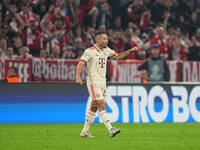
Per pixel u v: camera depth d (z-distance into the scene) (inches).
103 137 1294.3
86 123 1288.1
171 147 1047.6
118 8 3019.2
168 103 2025.1
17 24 2479.1
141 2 3053.6
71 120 1921.8
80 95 1946.4
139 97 1993.1
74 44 2637.8
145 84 2006.6
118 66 2261.3
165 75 2358.5
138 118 1980.8
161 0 3127.5
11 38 2440.9
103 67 1251.2
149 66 2325.3
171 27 2957.7
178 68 2393.0
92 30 2696.9
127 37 2768.2
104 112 1223.5
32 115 1882.4
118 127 1704.0
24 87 1881.2
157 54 2345.0
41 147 1034.1
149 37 2861.7
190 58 2915.8
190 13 3238.2
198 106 2070.6
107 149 999.0
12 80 2011.6
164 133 1457.9
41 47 2504.9
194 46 2938.0
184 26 3147.1
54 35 2566.4
